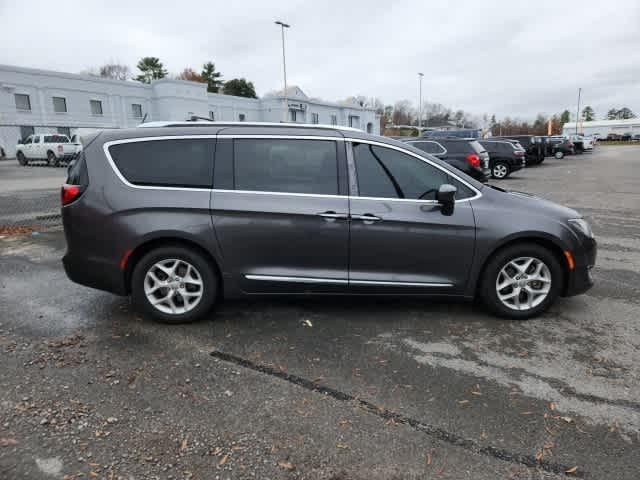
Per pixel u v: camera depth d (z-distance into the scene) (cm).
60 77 3675
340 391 296
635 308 444
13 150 3438
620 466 231
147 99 4294
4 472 222
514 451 242
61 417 265
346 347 357
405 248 390
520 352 351
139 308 437
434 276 398
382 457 236
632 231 817
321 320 408
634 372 322
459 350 353
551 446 245
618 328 396
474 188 405
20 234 770
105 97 3984
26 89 3497
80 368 321
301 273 392
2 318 410
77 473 222
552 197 1260
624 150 5028
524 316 409
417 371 321
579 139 4394
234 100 4994
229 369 322
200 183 387
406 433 255
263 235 384
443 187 377
